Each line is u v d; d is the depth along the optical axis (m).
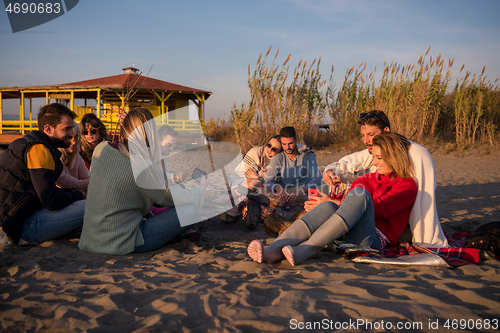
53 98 16.03
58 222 2.29
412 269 1.87
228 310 1.37
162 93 14.97
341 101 12.09
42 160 2.17
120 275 1.80
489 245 2.03
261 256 1.89
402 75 11.03
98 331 1.24
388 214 2.10
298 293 1.52
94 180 2.10
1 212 2.16
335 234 1.90
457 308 1.38
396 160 2.10
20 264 1.95
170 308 1.39
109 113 14.34
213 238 2.70
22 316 1.35
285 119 10.59
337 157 9.61
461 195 4.57
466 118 10.31
